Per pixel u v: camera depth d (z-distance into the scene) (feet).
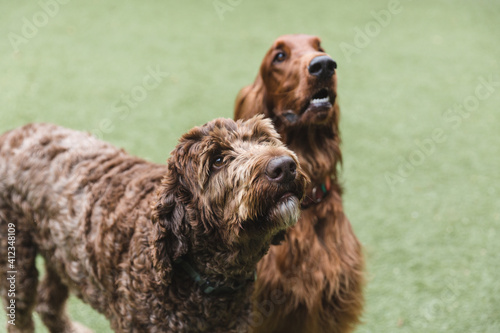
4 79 29.58
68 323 14.84
